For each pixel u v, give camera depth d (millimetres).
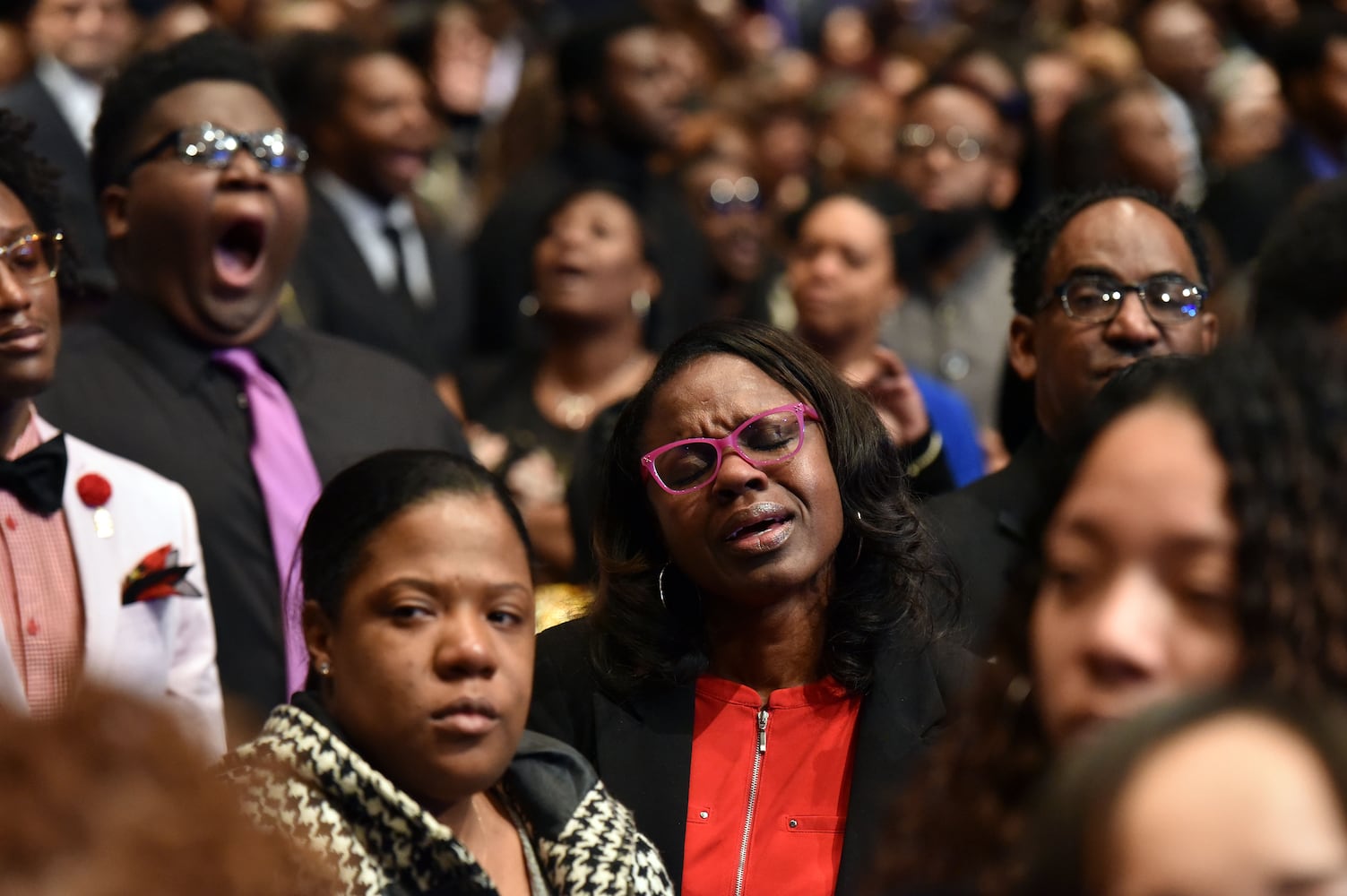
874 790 3334
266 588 4488
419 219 8273
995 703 2131
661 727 3486
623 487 3652
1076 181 7918
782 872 3316
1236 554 1852
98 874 1197
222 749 4141
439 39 10953
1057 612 1972
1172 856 1469
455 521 2996
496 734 2941
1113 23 12969
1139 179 7867
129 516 4098
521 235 8367
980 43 10172
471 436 6355
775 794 3404
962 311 7438
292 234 4832
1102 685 1873
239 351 4738
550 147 9438
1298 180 9680
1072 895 1527
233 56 4867
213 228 4648
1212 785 1478
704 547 3451
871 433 3580
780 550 3422
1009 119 8312
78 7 7996
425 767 2914
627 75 9133
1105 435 1972
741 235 8953
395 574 2955
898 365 4887
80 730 1268
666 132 9234
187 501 4289
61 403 4516
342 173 7719
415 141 7777
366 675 2941
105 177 4773
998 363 7367
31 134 4277
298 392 4777
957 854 2070
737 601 3502
